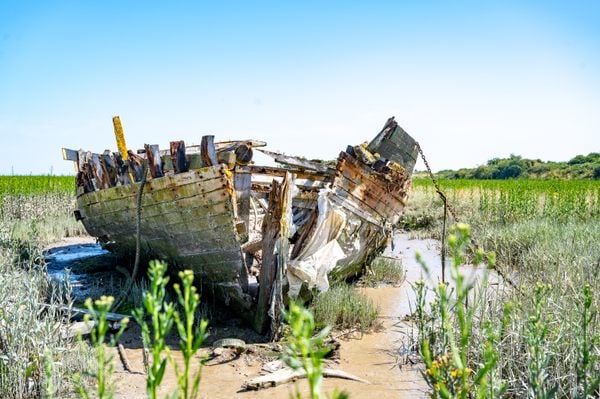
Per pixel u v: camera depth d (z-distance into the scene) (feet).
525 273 29.12
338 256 23.90
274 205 22.33
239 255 22.67
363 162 27.12
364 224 28.22
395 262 37.86
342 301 25.57
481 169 204.64
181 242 24.36
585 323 11.28
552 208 52.54
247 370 18.88
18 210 58.65
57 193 68.85
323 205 24.12
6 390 15.14
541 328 13.15
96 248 44.88
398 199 30.63
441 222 60.34
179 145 22.93
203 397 16.62
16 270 25.67
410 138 31.71
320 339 4.57
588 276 22.34
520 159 205.36
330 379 18.31
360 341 22.49
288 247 22.18
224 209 21.81
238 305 23.81
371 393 17.06
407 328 24.27
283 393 16.97
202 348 21.17
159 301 5.85
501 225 51.62
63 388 15.55
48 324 16.76
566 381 14.25
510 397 15.21
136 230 26.99
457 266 6.39
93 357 16.85
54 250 43.70
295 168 29.68
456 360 6.70
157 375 5.68
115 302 25.30
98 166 29.19
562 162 199.52
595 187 65.36
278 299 21.50
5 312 17.08
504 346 16.66
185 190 22.65
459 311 6.54
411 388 17.43
